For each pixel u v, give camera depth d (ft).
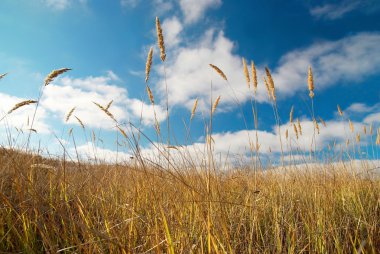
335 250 1.75
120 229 1.60
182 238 1.48
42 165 1.93
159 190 1.66
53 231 1.63
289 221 2.08
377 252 1.64
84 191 2.16
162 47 2.14
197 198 1.59
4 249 1.59
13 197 1.93
